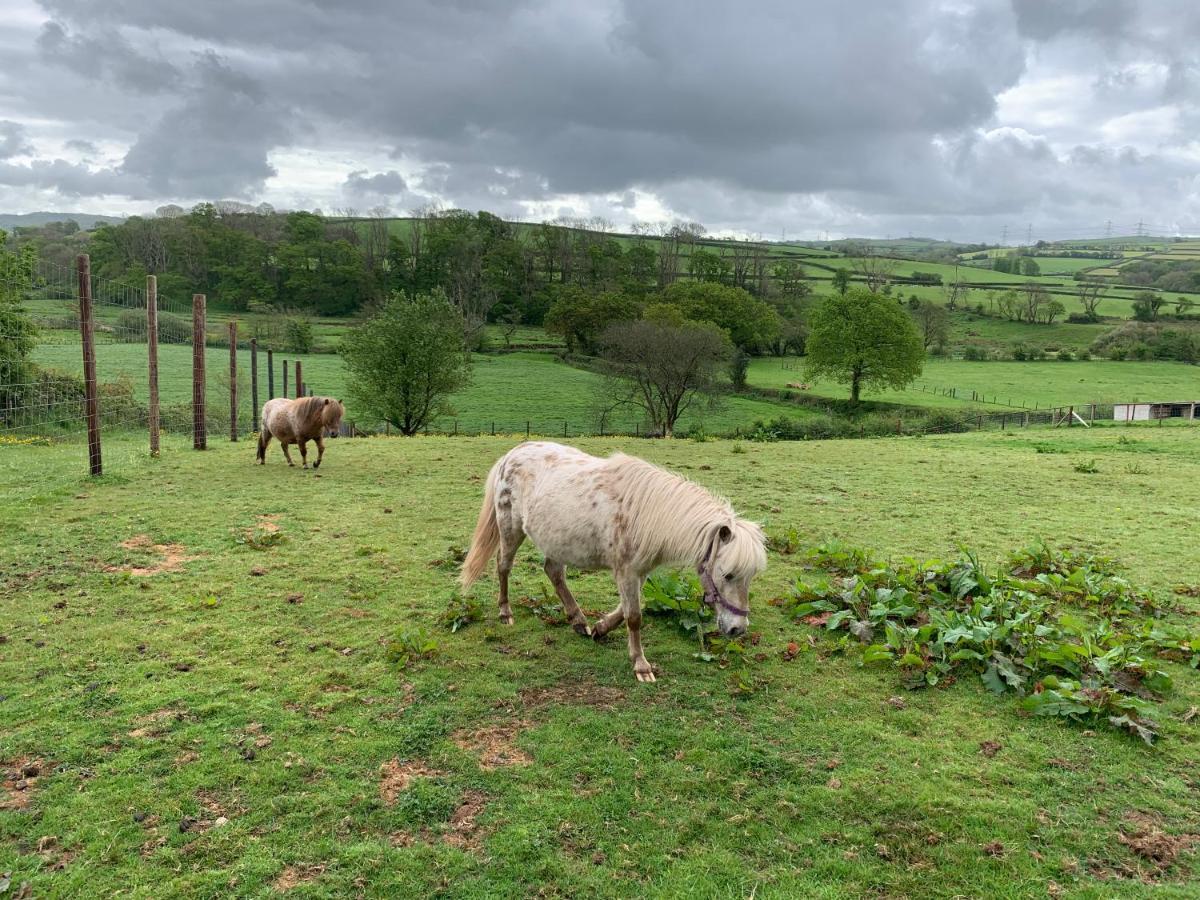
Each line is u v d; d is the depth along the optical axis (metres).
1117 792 3.88
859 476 13.54
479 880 3.21
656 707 4.70
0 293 16.81
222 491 10.81
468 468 13.68
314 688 4.79
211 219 97.88
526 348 71.94
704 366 42.75
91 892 3.07
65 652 5.18
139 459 13.60
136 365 30.64
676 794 3.81
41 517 8.77
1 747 4.00
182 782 3.77
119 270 81.44
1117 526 9.70
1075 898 3.14
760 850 3.43
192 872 3.20
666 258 103.88
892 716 4.62
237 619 5.90
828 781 3.94
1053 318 96.75
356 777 3.89
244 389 37.34
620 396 47.03
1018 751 4.24
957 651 5.25
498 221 112.50
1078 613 6.45
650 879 3.24
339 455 15.32
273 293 83.25
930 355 76.50
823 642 5.78
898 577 6.56
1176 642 5.54
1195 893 3.18
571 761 4.07
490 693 4.82
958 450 17.98
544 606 6.30
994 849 3.44
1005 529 9.47
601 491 5.24
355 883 3.16
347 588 6.71
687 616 6.05
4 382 17.22
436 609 6.27
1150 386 57.59
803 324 78.06
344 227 112.62
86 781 3.76
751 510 10.41
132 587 6.52
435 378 32.25
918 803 3.75
